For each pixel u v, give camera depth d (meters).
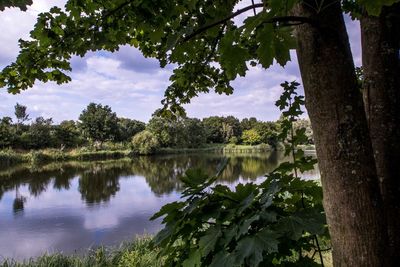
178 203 1.50
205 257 1.44
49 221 13.74
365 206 1.18
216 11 1.73
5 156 40.62
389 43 1.62
